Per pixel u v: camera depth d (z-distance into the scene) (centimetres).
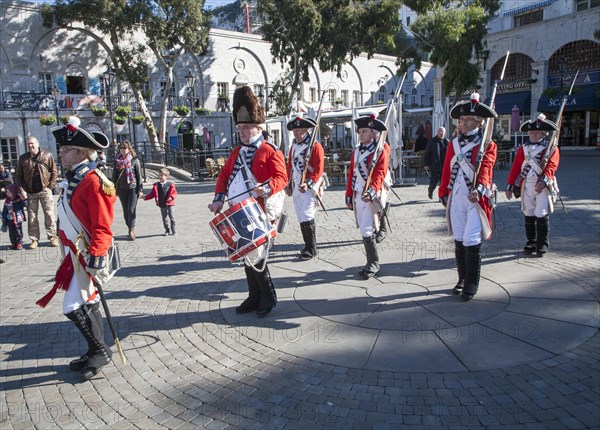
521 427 352
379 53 5653
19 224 968
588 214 1049
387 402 388
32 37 3309
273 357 468
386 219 899
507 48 3831
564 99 727
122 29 2991
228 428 365
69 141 425
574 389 395
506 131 3894
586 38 3372
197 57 3956
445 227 981
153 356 481
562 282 623
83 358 463
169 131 3794
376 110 1981
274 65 4378
